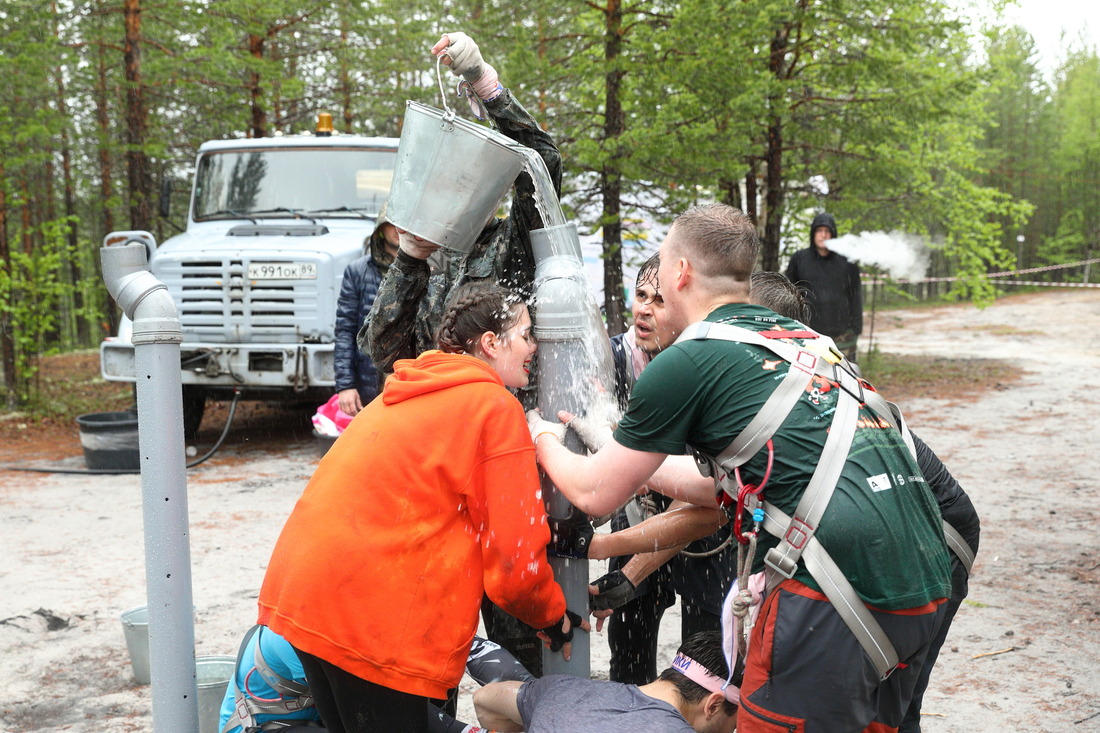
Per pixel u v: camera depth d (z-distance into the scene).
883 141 13.09
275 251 8.23
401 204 2.41
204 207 9.46
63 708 3.73
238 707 2.52
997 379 14.17
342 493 2.17
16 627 4.55
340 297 5.53
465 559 2.20
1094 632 4.28
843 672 1.91
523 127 2.66
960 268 15.13
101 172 20.42
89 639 4.42
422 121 2.34
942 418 10.54
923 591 1.96
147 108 13.95
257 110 14.38
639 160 10.16
